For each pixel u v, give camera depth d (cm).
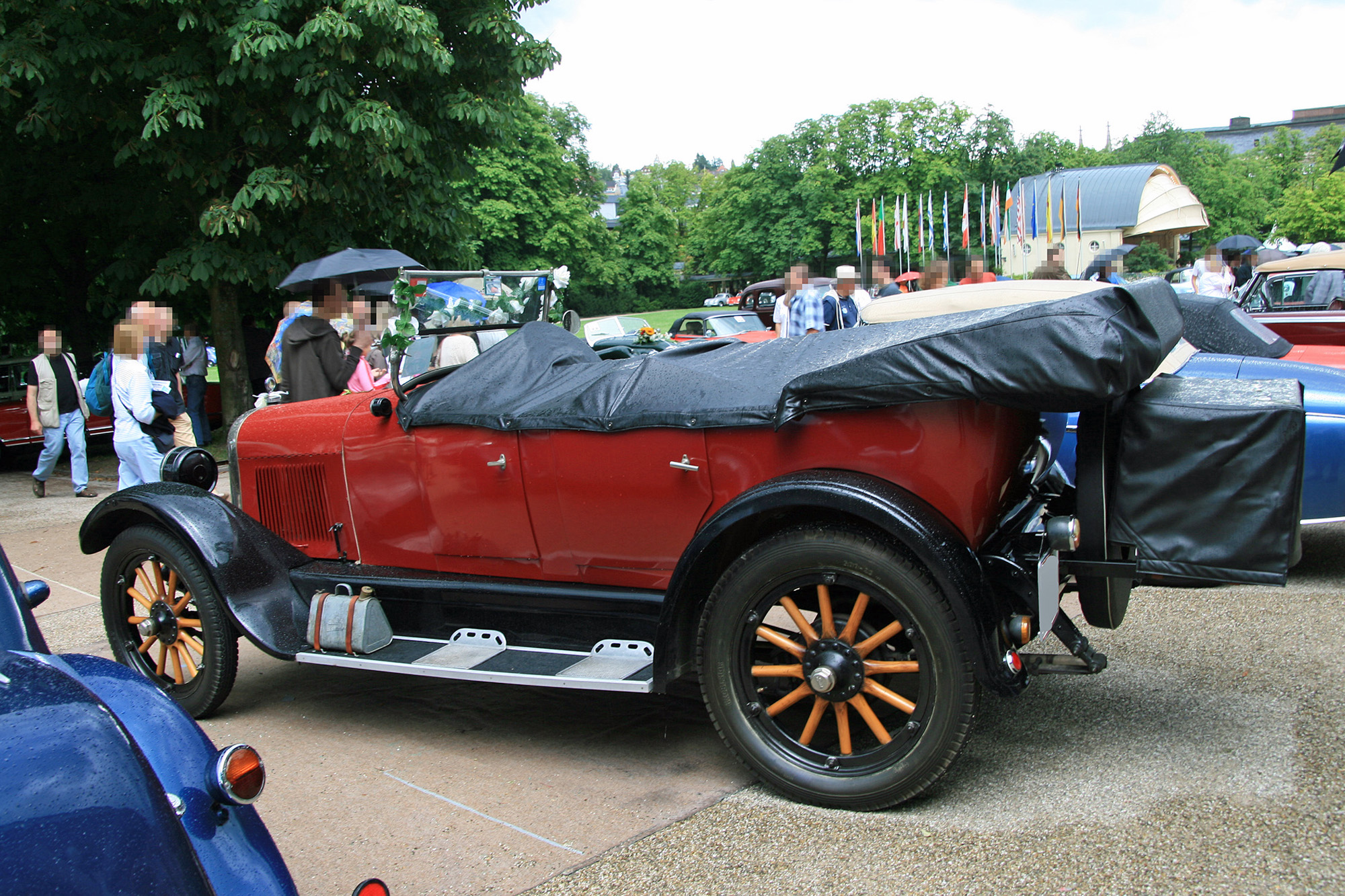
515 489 337
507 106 1243
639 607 320
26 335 1678
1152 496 263
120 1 1019
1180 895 224
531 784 314
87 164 1279
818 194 5434
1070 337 241
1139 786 280
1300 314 823
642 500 313
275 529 415
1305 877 228
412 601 360
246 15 987
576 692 404
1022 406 250
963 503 268
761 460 293
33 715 160
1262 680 358
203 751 180
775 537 280
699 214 9156
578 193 5497
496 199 4403
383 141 1042
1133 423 266
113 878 145
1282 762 289
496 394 349
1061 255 897
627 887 248
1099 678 373
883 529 261
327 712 396
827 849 259
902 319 396
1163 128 4928
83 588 633
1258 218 4969
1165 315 293
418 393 362
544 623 339
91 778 152
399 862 268
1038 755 308
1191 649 399
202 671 390
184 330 1146
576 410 321
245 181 1153
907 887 238
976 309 382
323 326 559
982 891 233
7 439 1310
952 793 285
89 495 1046
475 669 320
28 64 975
